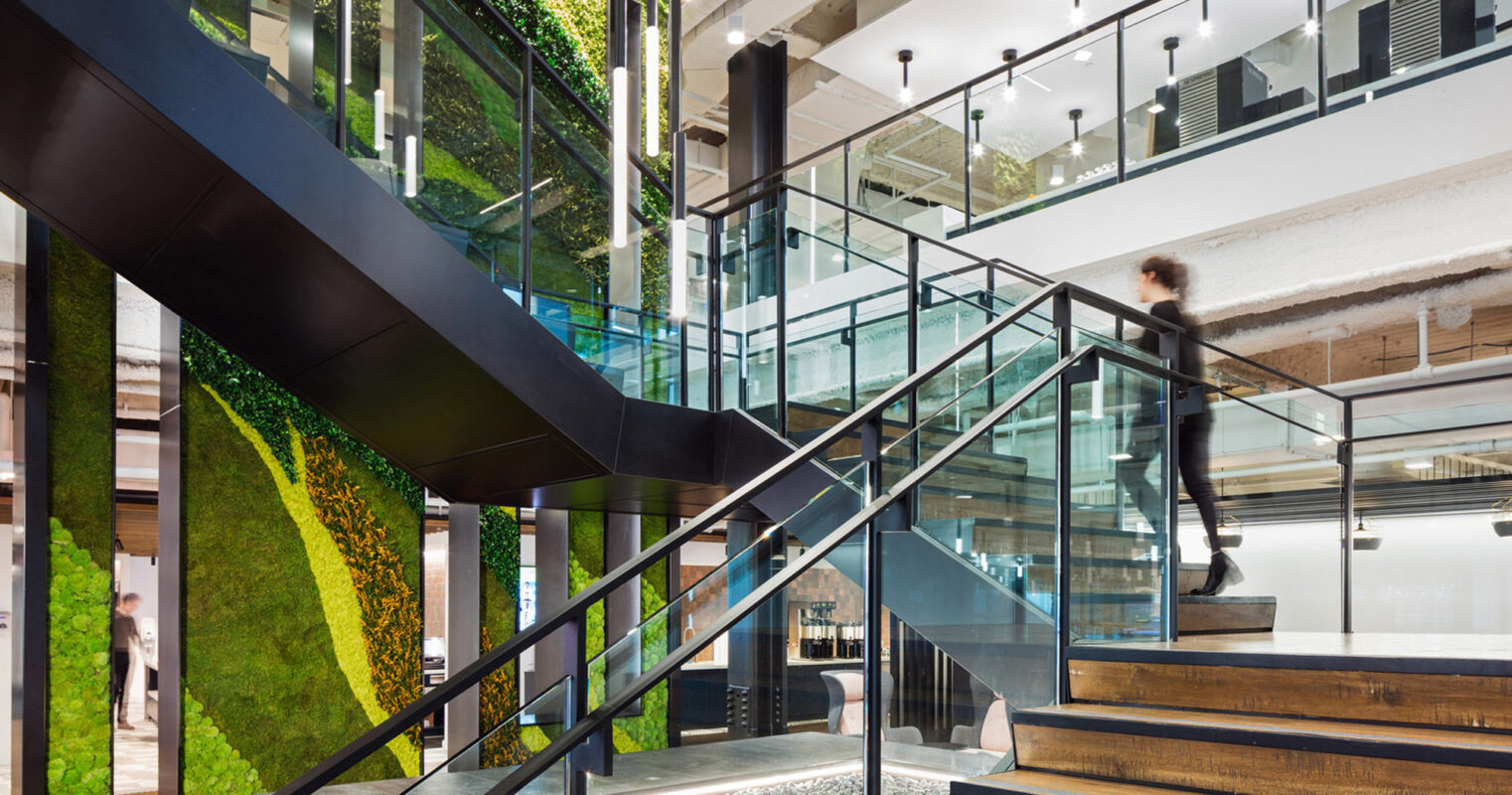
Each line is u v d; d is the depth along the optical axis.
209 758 6.18
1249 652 2.94
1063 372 3.52
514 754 2.35
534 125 5.60
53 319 5.91
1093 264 8.31
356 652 6.87
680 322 6.07
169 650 6.15
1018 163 8.80
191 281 4.48
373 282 4.24
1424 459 6.64
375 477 7.09
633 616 8.13
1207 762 2.66
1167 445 4.09
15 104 3.51
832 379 5.61
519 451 5.48
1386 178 6.65
